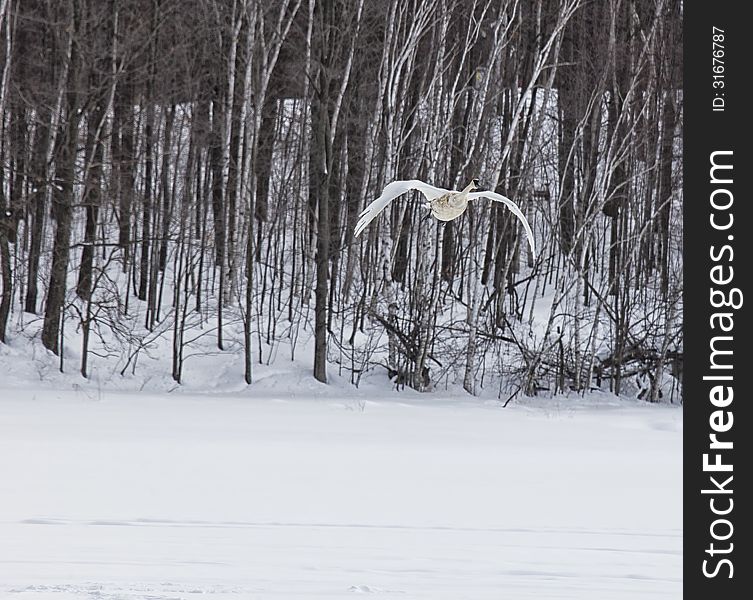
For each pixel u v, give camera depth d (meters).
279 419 31.55
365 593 10.25
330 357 46.97
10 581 10.44
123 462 21.62
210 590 10.05
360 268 49.00
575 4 47.25
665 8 48.84
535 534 15.15
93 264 48.84
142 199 46.69
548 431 31.05
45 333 43.62
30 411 31.05
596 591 11.08
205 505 16.88
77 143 42.44
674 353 45.50
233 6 45.50
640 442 28.58
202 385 44.06
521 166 48.19
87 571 11.09
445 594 10.44
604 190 47.22
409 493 18.78
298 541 13.74
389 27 44.72
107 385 42.28
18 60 46.31
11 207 42.84
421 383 44.69
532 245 12.41
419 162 45.59
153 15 45.78
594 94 46.16
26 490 17.84
